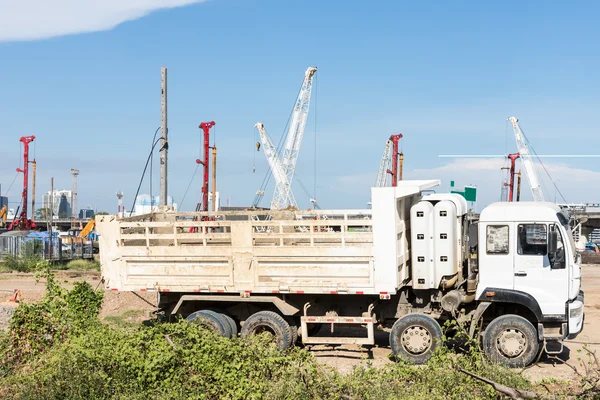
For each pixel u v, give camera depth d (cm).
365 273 1148
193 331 939
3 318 1446
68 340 1005
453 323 1098
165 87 1941
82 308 1181
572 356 1227
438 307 1205
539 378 1051
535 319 1164
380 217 1136
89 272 2936
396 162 8544
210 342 909
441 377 855
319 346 1303
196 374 880
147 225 1234
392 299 1230
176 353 886
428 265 1172
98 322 1138
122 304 1781
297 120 7750
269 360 886
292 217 1380
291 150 7762
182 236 1223
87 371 854
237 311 1255
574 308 1105
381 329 1264
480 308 1142
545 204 1159
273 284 1185
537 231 1127
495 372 872
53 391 841
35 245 3425
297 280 1177
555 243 1105
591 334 1451
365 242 1155
